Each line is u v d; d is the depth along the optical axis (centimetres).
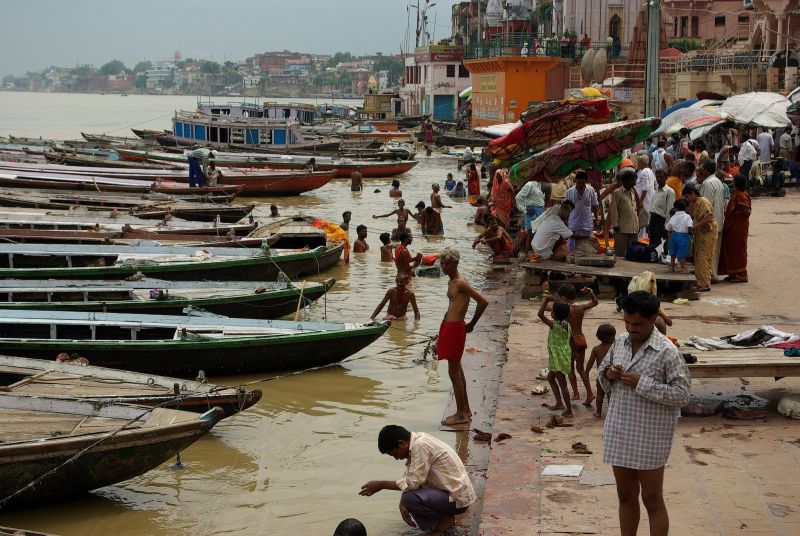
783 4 3694
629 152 2750
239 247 1827
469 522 769
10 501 835
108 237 1847
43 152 3878
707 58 3994
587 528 679
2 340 1129
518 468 797
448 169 4525
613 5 5397
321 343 1208
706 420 888
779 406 897
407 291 1475
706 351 940
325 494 865
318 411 1088
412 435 744
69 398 905
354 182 3484
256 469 927
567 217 1477
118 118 11656
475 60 5562
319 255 1762
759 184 2491
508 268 1858
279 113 5928
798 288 1427
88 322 1221
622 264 1462
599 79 4588
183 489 885
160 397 949
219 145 4550
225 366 1198
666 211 1509
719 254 1478
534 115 1702
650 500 589
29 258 1686
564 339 927
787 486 732
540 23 6375
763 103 2675
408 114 7900
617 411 588
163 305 1345
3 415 890
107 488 892
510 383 1037
